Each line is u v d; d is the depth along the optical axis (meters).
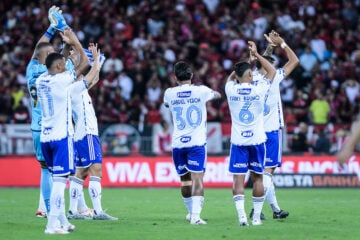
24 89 72.56
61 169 29.72
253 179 32.69
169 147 62.44
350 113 70.56
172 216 37.22
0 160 61.84
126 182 60.50
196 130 33.09
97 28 80.69
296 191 56.19
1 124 63.59
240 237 28.81
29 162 61.69
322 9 85.38
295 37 79.00
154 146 62.62
